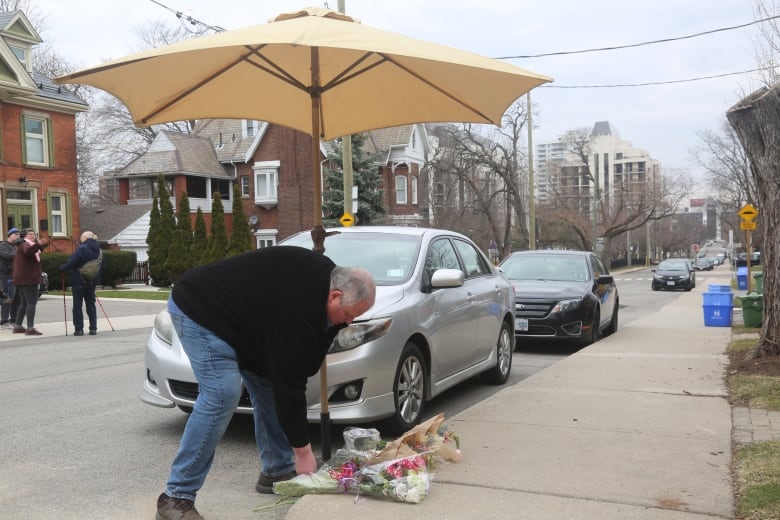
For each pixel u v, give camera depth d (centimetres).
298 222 4038
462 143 4447
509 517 364
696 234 13412
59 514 407
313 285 350
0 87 2525
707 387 699
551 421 566
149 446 553
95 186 5791
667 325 1388
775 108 745
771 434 512
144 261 3472
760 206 801
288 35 346
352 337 520
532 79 390
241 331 356
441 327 631
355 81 483
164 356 555
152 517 403
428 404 714
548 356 1066
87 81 407
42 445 556
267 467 441
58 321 1606
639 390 689
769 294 805
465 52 390
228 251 2989
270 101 505
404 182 4556
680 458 461
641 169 11206
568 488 406
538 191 8131
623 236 10594
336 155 3350
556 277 1191
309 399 514
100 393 768
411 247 661
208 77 451
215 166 4128
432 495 397
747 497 381
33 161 2766
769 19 1274
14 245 1466
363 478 395
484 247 5478
